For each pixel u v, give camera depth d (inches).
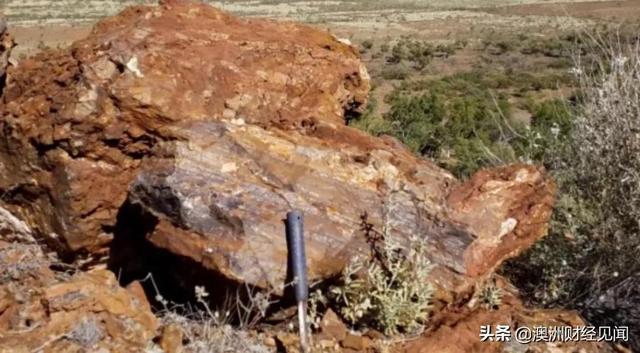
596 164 190.1
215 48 171.8
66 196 153.0
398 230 156.7
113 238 161.2
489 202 168.9
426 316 156.3
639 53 217.5
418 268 151.4
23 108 157.8
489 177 174.7
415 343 149.9
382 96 1077.8
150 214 147.7
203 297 152.9
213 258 141.6
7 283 150.8
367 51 1768.0
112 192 157.0
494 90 1149.1
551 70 1393.9
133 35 163.8
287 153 159.6
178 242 144.1
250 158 154.7
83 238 156.4
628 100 188.1
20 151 156.9
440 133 538.6
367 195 159.0
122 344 134.7
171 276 157.9
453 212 165.9
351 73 193.6
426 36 2137.1
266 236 144.4
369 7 3169.3
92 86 153.0
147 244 160.4
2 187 160.2
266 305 139.7
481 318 160.7
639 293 186.7
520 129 311.3
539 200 173.0
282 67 178.5
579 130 200.8
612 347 162.2
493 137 484.4
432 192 167.3
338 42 206.4
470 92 1093.8
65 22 1923.0
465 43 1884.8
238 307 146.7
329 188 156.7
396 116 676.1
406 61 1612.9
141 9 187.9
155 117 155.9
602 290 184.5
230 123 160.4
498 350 152.2
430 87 1154.0
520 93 1106.1
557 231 193.3
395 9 3097.9
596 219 187.6
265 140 159.9
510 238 169.3
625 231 182.7
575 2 2839.6
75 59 163.2
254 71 173.3
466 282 160.4
